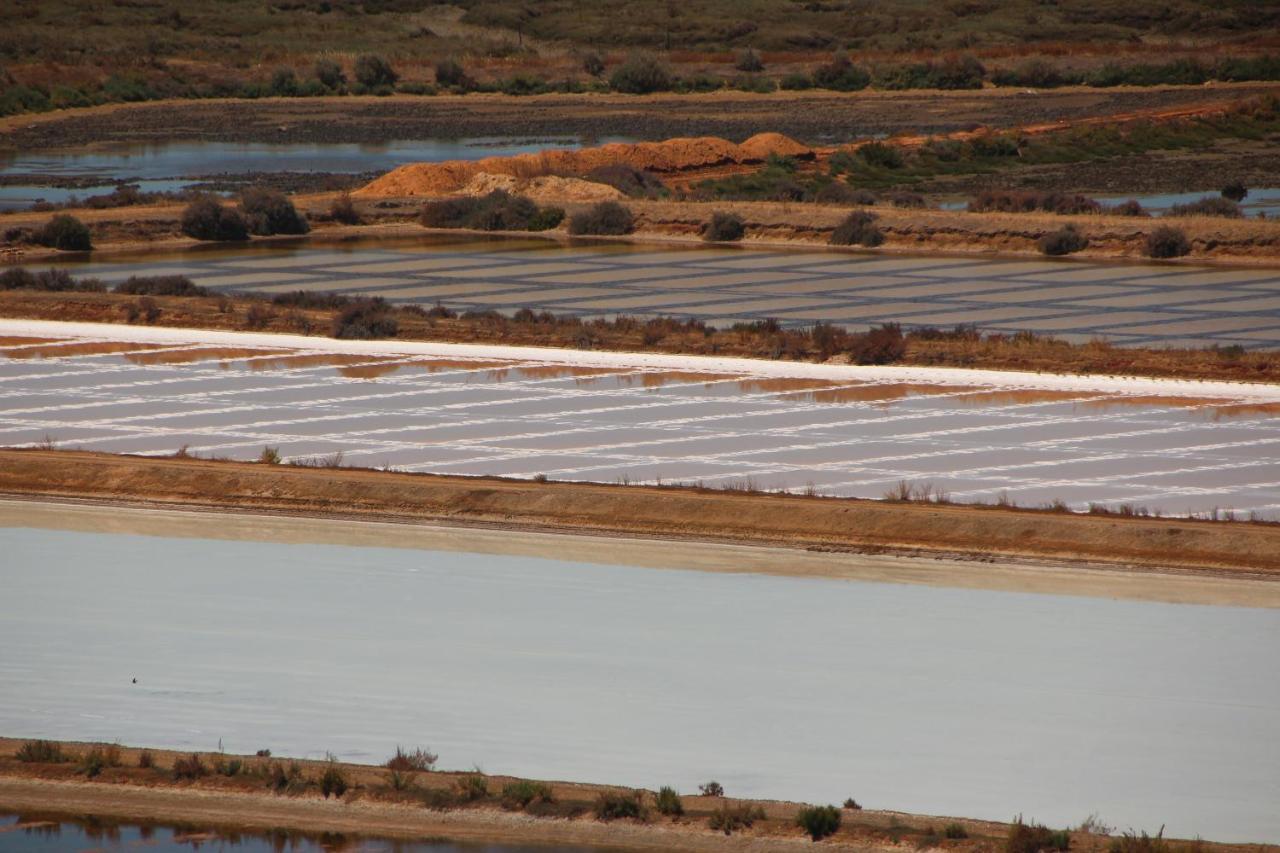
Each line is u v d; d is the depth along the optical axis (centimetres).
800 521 9838
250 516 10138
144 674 7525
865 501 10169
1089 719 7069
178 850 5912
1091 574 9094
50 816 6141
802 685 7462
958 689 7425
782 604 8631
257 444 11694
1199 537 9362
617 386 13712
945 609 8562
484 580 9006
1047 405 13012
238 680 7475
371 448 11588
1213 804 6250
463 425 12306
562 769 6556
